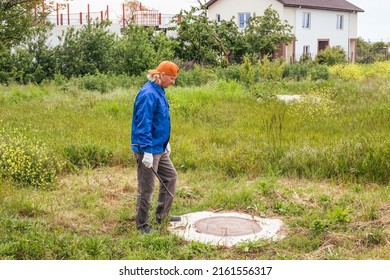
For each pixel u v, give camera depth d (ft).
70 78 78.33
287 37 123.34
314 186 27.27
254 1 146.41
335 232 20.48
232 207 24.14
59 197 25.75
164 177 21.90
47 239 19.36
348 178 27.96
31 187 26.84
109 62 85.51
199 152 33.71
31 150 29.43
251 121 44.06
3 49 82.07
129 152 33.12
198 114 47.85
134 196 26.37
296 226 21.47
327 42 161.48
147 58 85.61
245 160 30.27
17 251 18.83
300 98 54.44
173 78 20.88
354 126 41.47
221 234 20.85
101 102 53.88
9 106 53.67
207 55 100.99
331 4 161.27
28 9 85.87
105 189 27.27
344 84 71.92
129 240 19.86
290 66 97.50
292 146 32.83
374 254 18.49
